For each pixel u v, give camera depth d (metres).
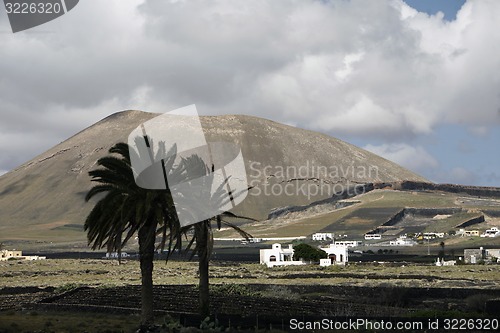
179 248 52.12
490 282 97.31
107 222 50.53
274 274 126.31
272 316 53.44
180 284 97.62
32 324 55.09
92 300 74.81
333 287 88.38
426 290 79.50
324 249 166.88
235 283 101.38
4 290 96.06
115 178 50.41
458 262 159.25
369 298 76.38
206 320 49.78
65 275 136.12
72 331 51.22
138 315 62.69
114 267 160.25
